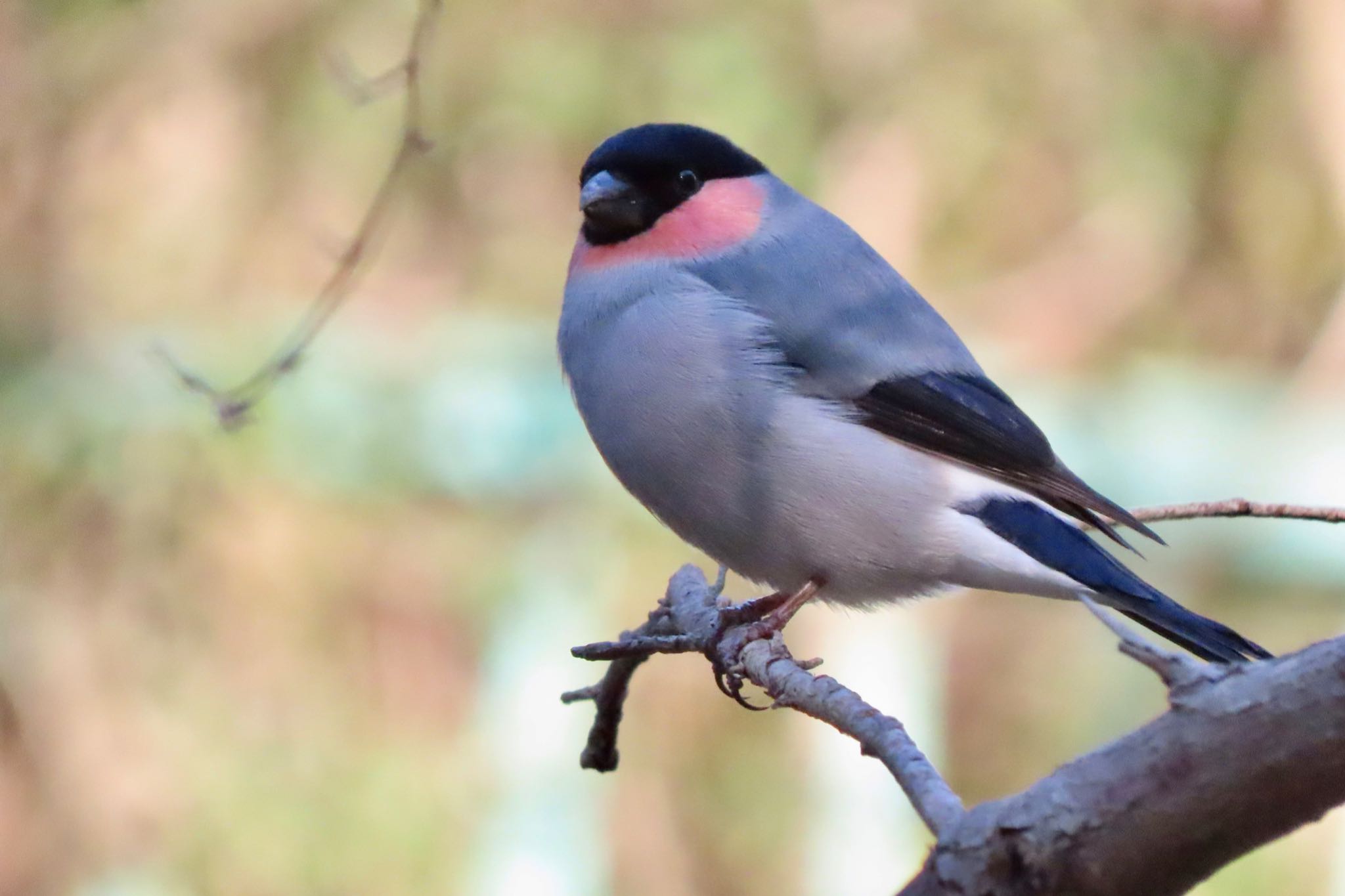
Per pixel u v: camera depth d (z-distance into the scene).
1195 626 5.55
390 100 12.89
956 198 13.22
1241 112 13.39
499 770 11.50
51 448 12.02
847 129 13.10
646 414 5.87
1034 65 13.18
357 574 12.06
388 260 12.91
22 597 11.88
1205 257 13.59
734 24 12.95
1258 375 13.28
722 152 6.34
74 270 13.00
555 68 12.88
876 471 5.74
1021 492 5.86
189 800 11.28
